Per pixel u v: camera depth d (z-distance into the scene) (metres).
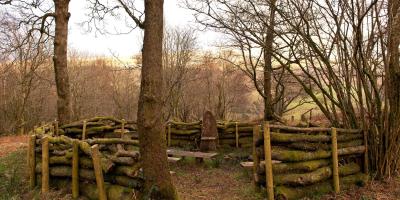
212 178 8.62
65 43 12.78
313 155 6.72
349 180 7.36
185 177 8.79
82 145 6.55
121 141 6.93
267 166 6.32
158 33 5.76
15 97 27.14
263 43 8.96
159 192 5.76
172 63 24.12
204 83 27.52
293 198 6.37
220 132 12.45
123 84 32.72
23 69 26.48
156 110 5.78
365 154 7.79
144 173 5.84
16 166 9.47
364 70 7.40
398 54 7.64
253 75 12.12
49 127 10.79
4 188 7.53
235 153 11.20
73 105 31.09
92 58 36.16
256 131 6.64
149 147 5.78
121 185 6.13
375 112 7.84
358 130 7.80
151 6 5.74
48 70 30.12
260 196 6.62
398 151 7.93
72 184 6.66
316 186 6.80
